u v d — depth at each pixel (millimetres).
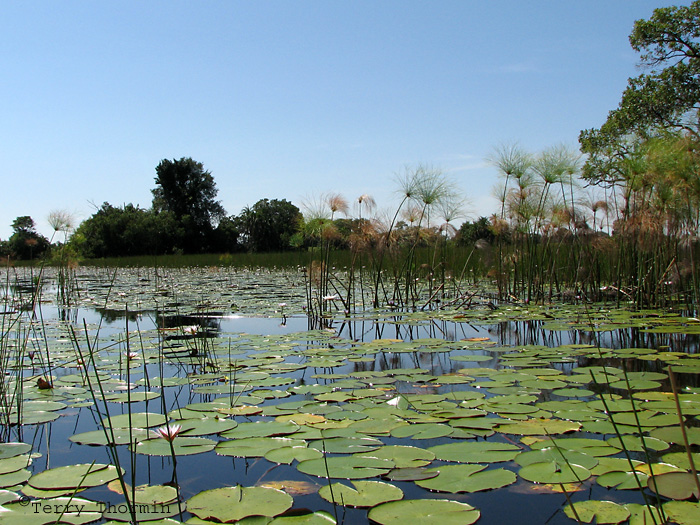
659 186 6086
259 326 6672
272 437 2504
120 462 2273
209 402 3156
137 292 11344
